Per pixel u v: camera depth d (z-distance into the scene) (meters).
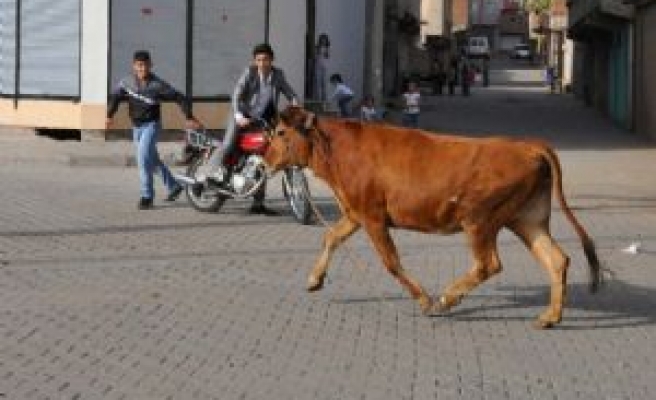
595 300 10.15
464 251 12.34
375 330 8.83
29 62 23.45
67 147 21.42
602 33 39.81
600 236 13.87
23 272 10.55
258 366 7.74
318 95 25.34
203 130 15.16
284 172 14.04
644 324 9.28
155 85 14.62
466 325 9.09
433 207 8.90
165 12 23.05
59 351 7.95
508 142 8.91
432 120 36.06
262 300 9.70
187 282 10.33
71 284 10.09
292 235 13.07
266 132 13.88
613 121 37.09
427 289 10.36
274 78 14.16
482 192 8.79
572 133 31.89
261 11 24.11
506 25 127.19
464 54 77.94
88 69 22.73
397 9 48.69
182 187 15.17
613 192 18.41
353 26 34.88
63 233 12.72
